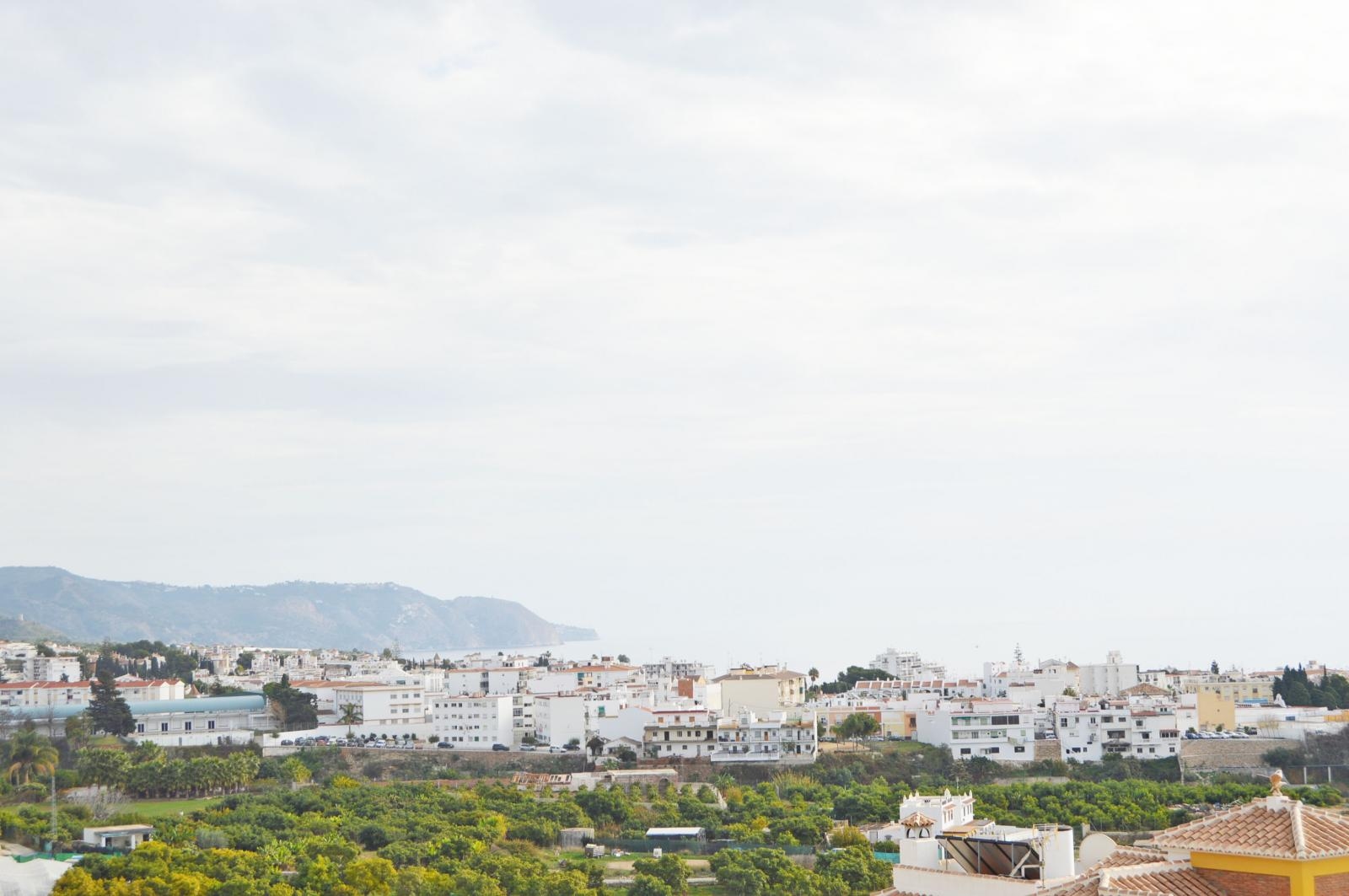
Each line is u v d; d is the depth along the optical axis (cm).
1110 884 4972
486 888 16550
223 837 19350
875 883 17600
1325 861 4706
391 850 18612
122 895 15588
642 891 16975
